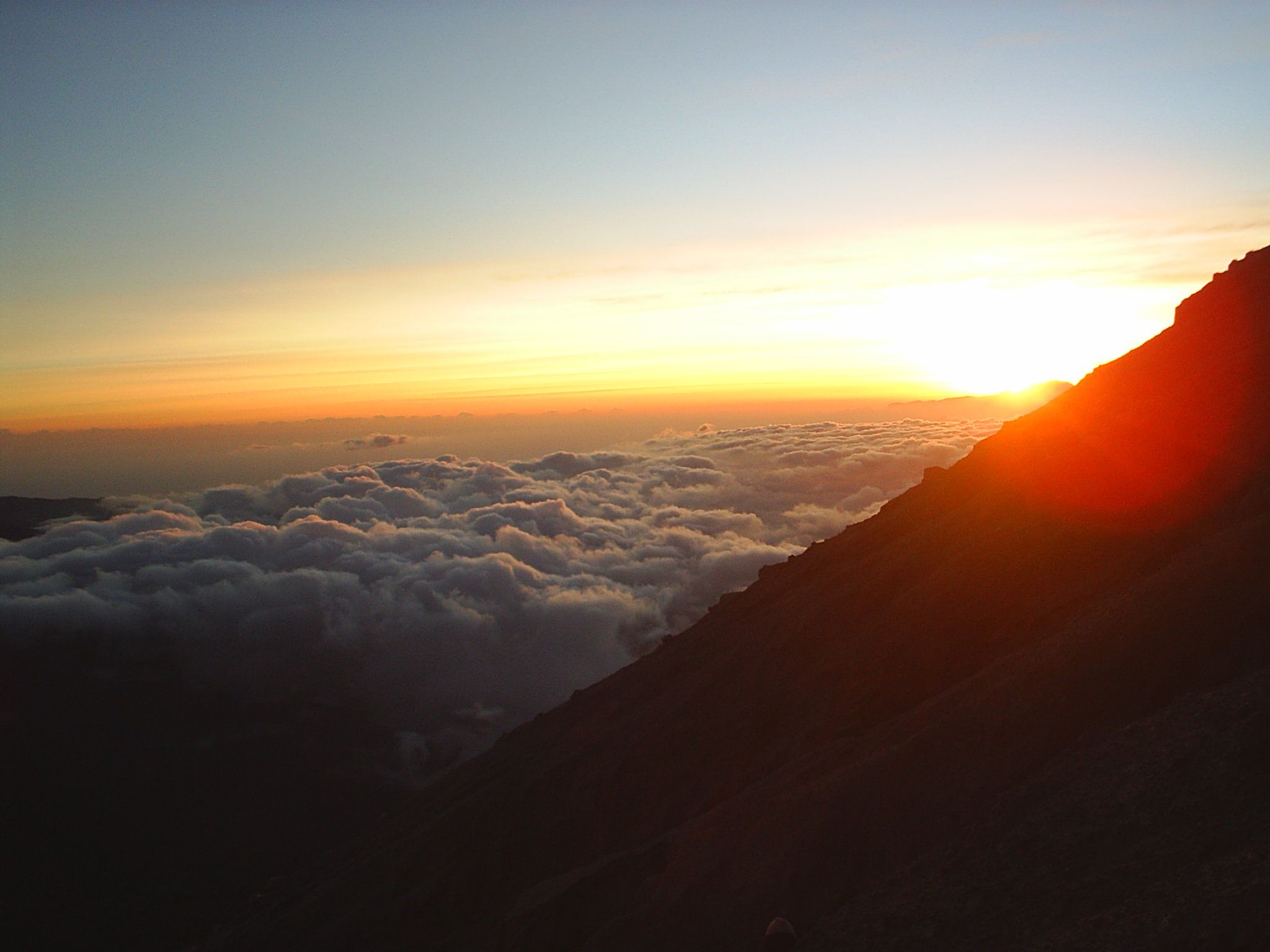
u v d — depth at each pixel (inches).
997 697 731.4
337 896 1636.3
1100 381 1481.3
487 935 1037.8
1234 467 924.6
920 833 659.4
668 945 719.7
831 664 1122.7
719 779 1091.3
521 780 1540.4
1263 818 448.5
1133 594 764.6
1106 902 448.5
